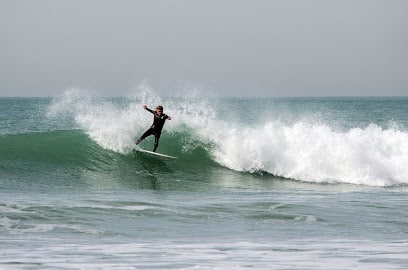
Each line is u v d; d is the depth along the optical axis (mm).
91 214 40719
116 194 52438
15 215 38812
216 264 26266
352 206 48812
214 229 37781
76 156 68000
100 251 29469
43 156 66688
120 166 67812
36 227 35938
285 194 57406
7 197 47156
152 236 34875
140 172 66312
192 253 29281
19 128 163375
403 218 43500
